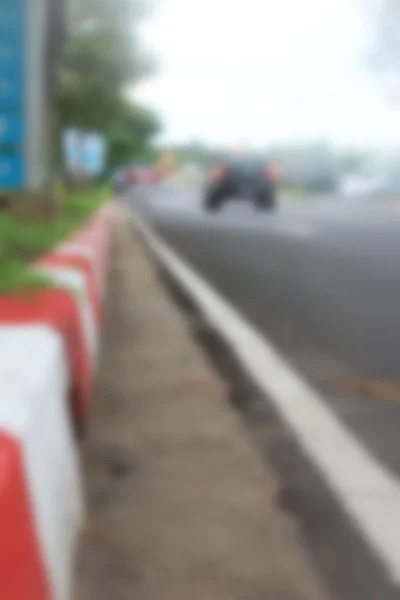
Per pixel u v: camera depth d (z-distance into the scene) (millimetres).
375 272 12664
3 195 8656
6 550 1669
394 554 3248
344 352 6887
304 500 3736
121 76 23281
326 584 3016
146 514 3588
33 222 8703
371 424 4844
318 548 3285
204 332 7738
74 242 7406
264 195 31891
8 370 2318
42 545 2020
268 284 11281
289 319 8500
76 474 2982
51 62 8617
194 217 29406
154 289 10852
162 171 120938
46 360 2549
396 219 27750
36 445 2078
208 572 3080
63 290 3984
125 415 5066
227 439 4590
